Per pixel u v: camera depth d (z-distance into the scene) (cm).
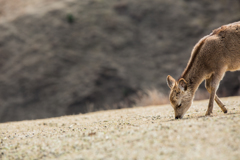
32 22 9162
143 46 8738
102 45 8656
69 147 1555
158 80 7688
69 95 7244
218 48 2139
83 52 8394
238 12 9319
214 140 1332
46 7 9869
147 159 1232
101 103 7131
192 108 2648
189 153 1238
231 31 2161
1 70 7981
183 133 1462
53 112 6912
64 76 7725
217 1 9831
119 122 2241
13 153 1597
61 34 8781
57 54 8206
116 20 9406
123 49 8644
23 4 10575
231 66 2181
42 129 2366
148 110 2909
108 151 1384
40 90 7431
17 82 7625
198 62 2180
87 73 7794
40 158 1474
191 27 9038
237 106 2433
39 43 8519
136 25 9381
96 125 2234
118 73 7862
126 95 7325
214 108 2506
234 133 1380
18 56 8225
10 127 2600
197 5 9800
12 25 9119
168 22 9350
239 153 1193
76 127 2262
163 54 8450
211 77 2186
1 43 8562
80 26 9088
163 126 1650
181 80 2109
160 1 10012
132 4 9956
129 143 1441
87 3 9969
